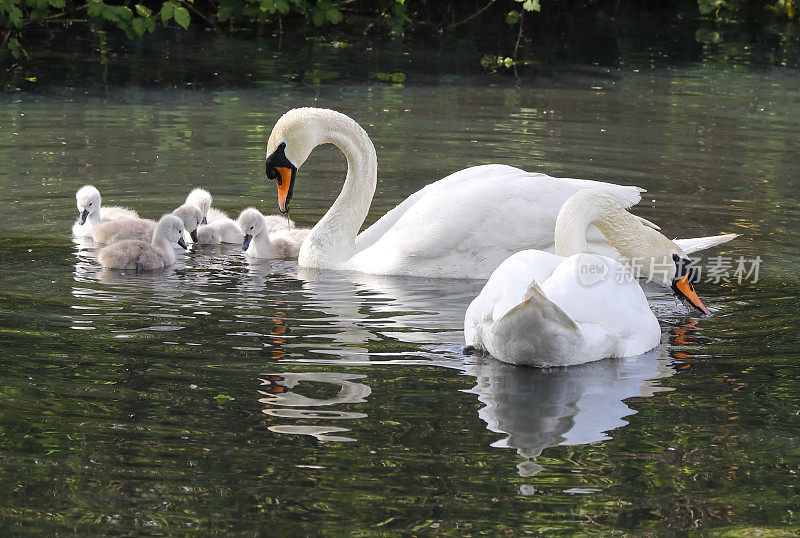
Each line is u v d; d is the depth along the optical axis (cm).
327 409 762
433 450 697
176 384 804
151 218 1361
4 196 1430
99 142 1747
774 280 1143
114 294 1065
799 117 2061
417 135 1839
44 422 726
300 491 638
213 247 1343
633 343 898
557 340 833
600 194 1052
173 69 2450
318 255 1239
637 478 663
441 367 862
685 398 798
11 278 1107
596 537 593
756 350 916
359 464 673
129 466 664
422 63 2627
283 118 1255
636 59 2773
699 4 3547
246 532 591
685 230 1327
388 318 1006
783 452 703
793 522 612
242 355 878
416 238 1180
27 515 605
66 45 2734
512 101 2173
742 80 2494
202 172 1595
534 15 3562
